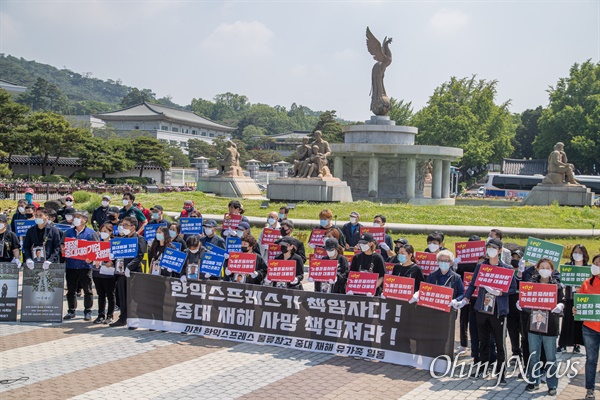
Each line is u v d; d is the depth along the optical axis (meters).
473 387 9.41
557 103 80.81
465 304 10.73
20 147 62.44
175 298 12.12
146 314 12.30
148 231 14.12
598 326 8.97
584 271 10.89
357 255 11.66
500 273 9.68
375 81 41.53
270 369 9.97
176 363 10.18
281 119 199.38
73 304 13.35
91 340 11.52
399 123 90.88
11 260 13.67
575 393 9.35
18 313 13.68
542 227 26.80
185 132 145.75
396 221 27.05
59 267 12.83
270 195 31.88
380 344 10.55
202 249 12.46
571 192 35.62
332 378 9.58
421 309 10.23
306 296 11.14
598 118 75.81
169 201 32.69
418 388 9.23
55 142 63.66
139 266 12.88
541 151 83.44
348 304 10.81
